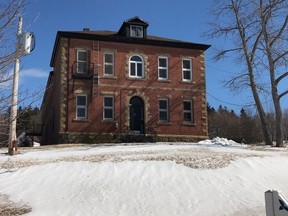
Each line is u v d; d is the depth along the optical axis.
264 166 17.36
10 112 10.39
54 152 23.23
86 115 32.25
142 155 19.27
